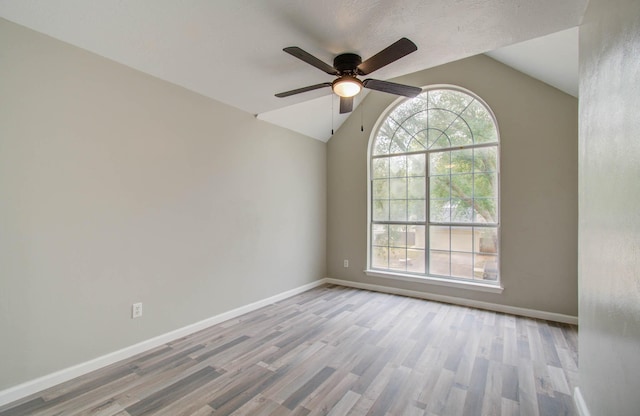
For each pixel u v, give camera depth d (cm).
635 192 100
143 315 250
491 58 352
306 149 443
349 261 463
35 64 192
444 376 211
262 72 249
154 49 213
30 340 190
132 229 243
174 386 199
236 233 334
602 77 134
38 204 194
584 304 163
